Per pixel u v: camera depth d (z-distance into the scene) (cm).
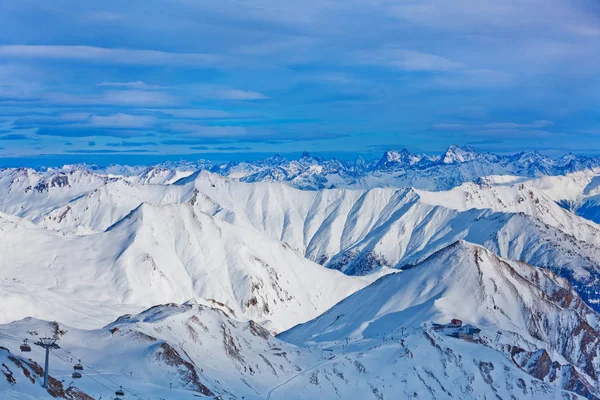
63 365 14125
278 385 18350
